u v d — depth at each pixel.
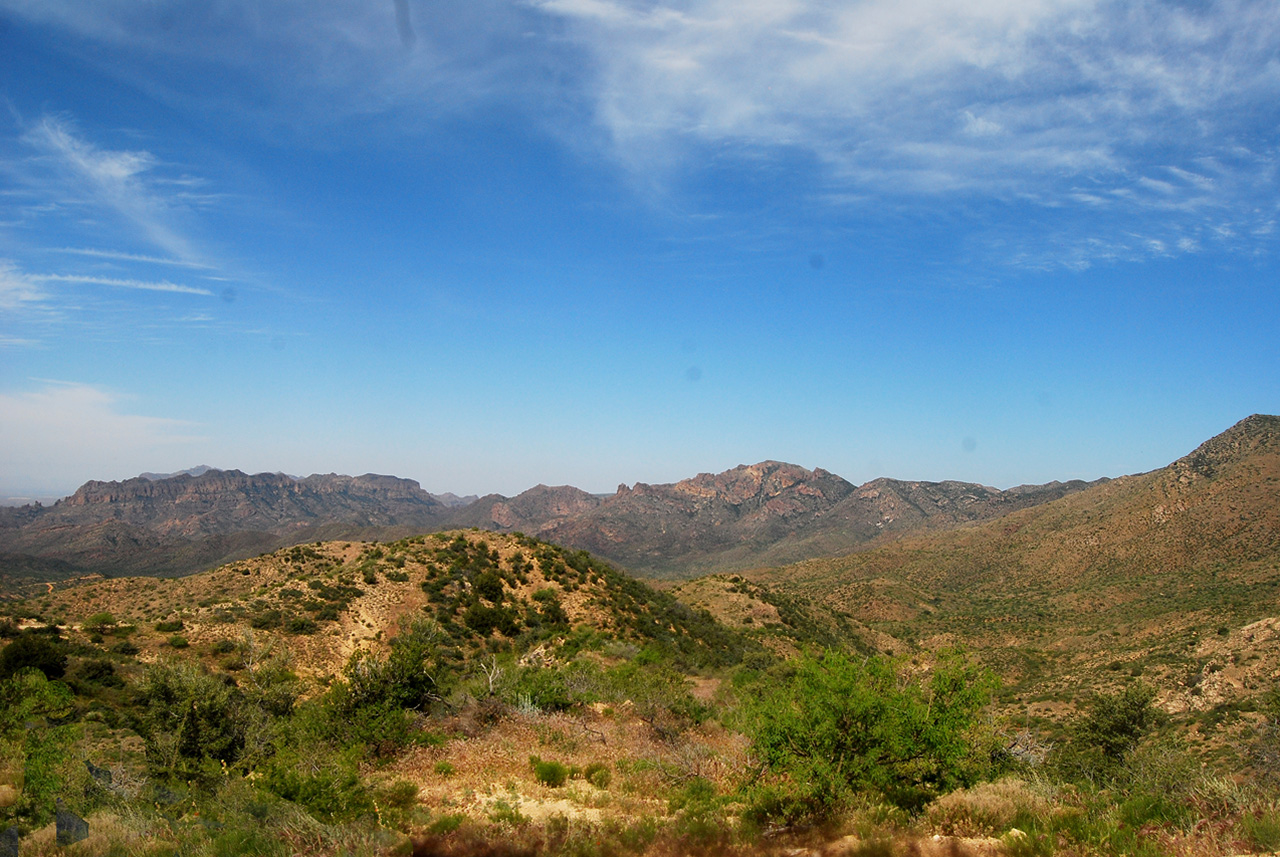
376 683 21.39
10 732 16.34
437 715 22.03
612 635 52.38
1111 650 77.12
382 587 56.75
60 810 12.71
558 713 23.31
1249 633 53.25
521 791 15.29
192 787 16.59
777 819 12.01
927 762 13.08
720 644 62.84
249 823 12.41
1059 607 110.75
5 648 32.44
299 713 21.45
